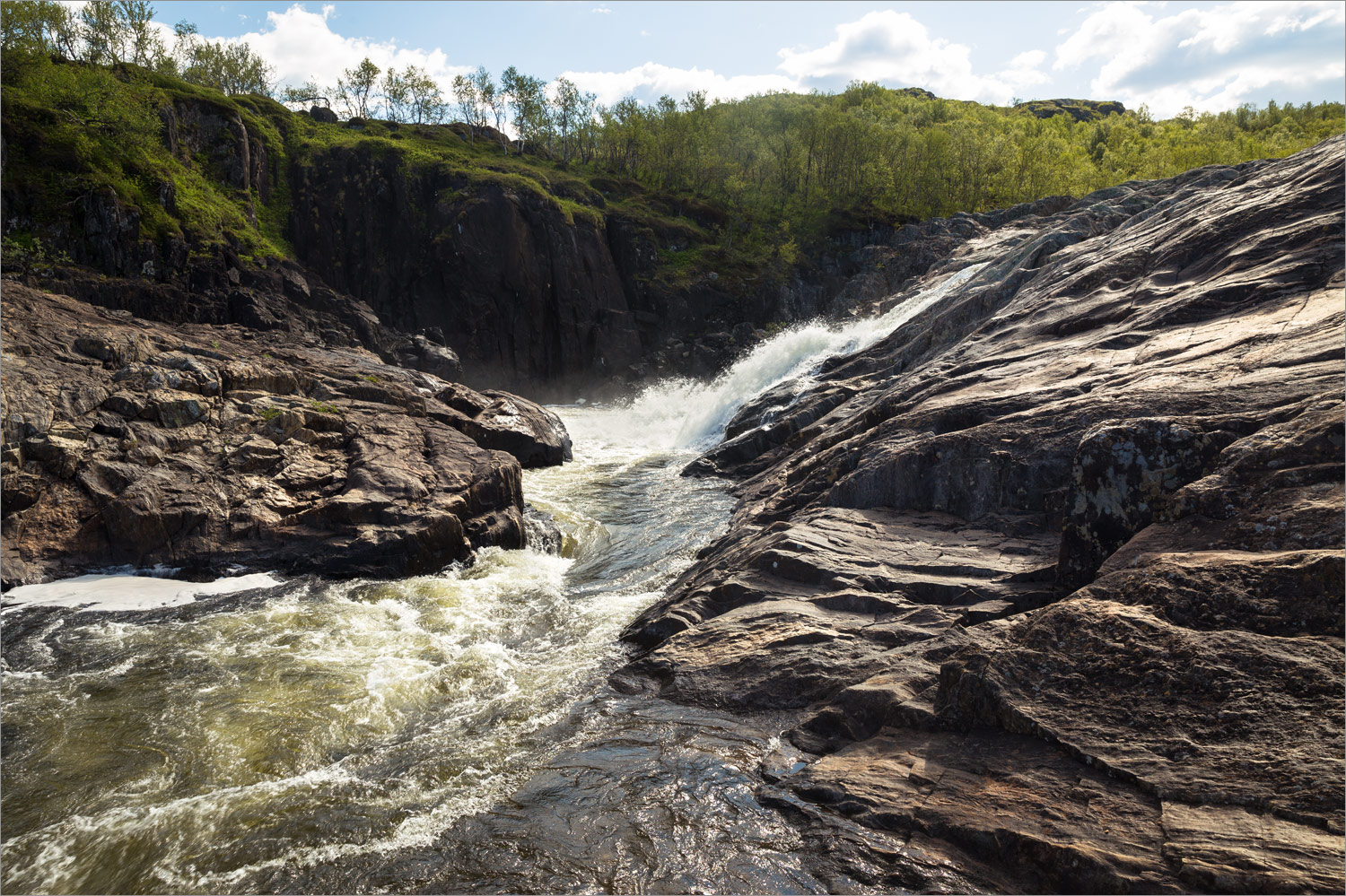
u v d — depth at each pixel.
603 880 5.36
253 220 49.72
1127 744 5.29
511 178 56.44
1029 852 4.81
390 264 54.72
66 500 14.01
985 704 6.14
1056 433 10.92
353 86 82.19
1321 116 122.94
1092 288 17.30
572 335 56.38
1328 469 6.58
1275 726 4.91
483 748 7.77
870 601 9.14
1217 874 4.14
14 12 47.19
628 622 11.48
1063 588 8.09
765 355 34.06
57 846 6.45
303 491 15.69
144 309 36.62
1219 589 5.98
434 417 22.64
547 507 19.84
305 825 6.54
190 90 50.34
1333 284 11.64
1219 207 17.48
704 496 20.45
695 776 6.62
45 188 35.91
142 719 8.70
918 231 60.38
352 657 10.47
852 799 5.76
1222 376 9.95
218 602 12.71
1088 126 121.19
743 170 82.19
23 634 11.23
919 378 16.77
